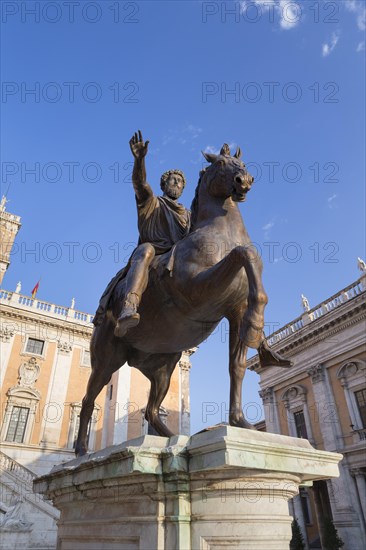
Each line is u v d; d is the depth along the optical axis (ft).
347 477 59.72
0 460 56.80
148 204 10.84
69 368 84.99
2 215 97.30
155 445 6.95
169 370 11.54
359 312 64.85
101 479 7.36
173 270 8.98
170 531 6.44
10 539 42.98
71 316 88.99
